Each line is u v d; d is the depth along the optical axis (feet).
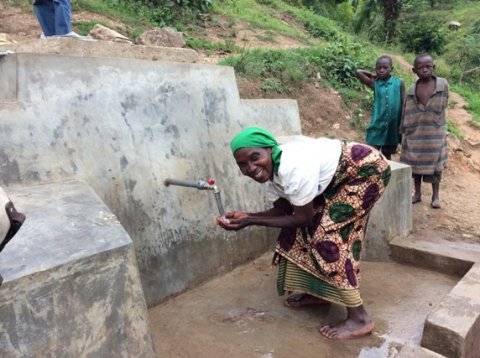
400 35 55.62
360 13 56.59
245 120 13.34
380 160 8.83
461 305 9.32
